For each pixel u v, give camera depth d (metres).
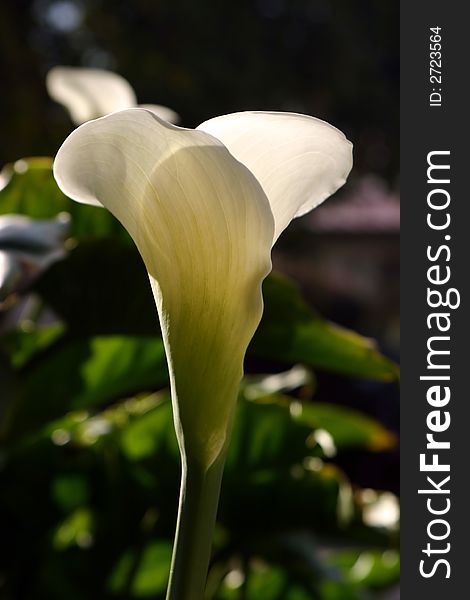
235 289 0.58
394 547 1.40
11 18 4.63
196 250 0.58
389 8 5.82
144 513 1.28
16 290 0.90
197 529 0.58
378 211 8.41
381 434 1.51
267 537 1.36
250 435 1.31
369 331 6.75
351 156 0.59
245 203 0.57
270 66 5.62
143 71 5.27
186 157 0.56
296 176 0.59
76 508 1.28
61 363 1.14
